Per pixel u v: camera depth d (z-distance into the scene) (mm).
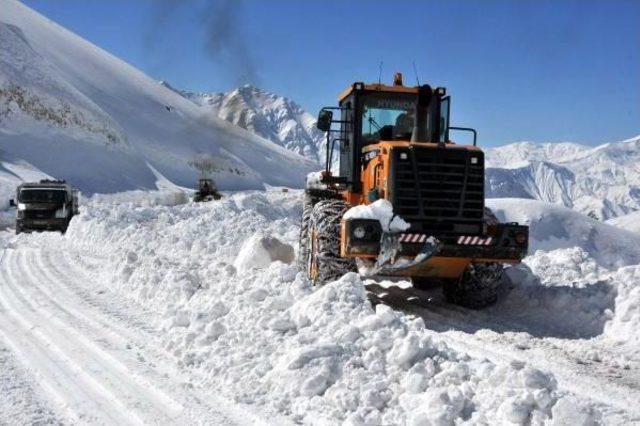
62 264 11477
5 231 25156
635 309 6387
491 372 4008
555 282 8859
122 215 19031
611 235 20797
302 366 4211
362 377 4098
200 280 7777
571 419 3350
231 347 5047
